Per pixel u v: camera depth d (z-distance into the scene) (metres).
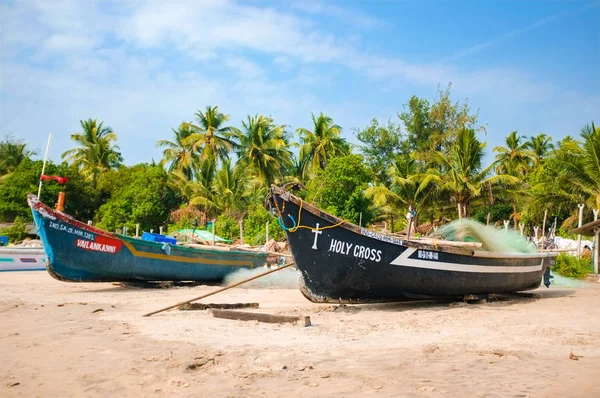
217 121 46.72
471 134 32.06
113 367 5.91
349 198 32.06
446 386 5.09
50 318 9.44
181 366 5.88
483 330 8.34
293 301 12.58
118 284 16.33
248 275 17.88
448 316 9.85
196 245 17.39
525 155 48.09
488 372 5.60
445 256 11.12
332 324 8.88
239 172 42.47
